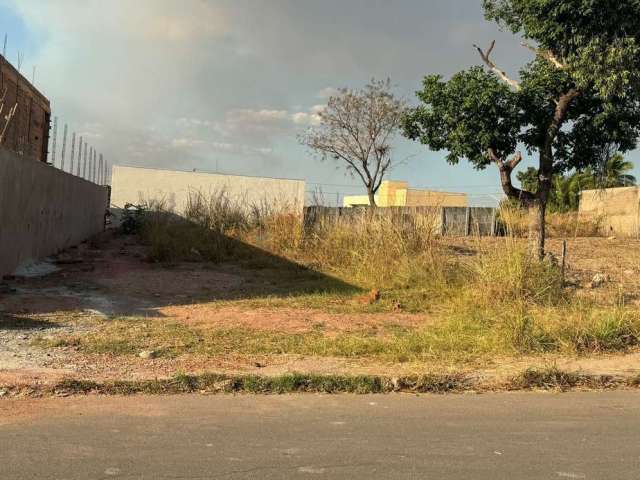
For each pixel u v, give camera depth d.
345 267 13.38
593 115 12.41
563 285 10.44
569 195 34.78
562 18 10.29
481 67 12.11
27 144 19.20
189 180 30.42
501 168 12.59
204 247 15.63
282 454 3.88
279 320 8.43
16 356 6.06
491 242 12.12
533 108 12.24
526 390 5.77
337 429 4.43
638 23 9.80
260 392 5.42
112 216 28.89
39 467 3.57
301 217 16.47
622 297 9.73
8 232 10.95
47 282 10.96
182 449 3.93
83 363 5.91
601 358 6.78
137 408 4.82
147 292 10.48
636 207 24.77
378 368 6.06
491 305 9.16
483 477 3.56
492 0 12.11
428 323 8.48
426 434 4.36
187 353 6.44
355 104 35.91
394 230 13.26
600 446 4.16
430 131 12.87
